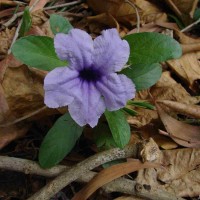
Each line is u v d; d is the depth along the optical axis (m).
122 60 0.13
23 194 0.15
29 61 0.15
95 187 0.14
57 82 0.13
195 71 0.19
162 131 0.17
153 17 0.21
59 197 0.15
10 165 0.15
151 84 0.16
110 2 0.20
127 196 0.15
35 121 0.17
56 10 0.21
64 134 0.15
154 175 0.16
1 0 0.20
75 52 0.13
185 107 0.17
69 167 0.15
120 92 0.13
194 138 0.17
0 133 0.16
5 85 0.17
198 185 0.16
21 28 0.18
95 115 0.14
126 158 0.16
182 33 0.20
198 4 0.22
